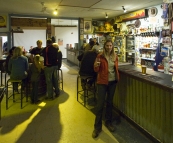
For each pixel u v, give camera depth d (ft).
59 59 15.19
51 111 11.42
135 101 9.30
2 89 8.41
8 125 9.51
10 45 26.18
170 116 6.94
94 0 17.76
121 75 10.56
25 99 13.82
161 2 18.74
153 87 7.82
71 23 38.83
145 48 21.30
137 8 21.94
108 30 29.25
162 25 19.08
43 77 15.01
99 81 8.48
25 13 25.13
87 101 13.25
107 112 9.28
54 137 8.32
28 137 8.32
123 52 26.21
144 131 8.51
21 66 12.41
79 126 9.41
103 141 7.99
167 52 17.28
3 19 25.38
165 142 7.27
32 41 37.76
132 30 23.57
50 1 18.08
